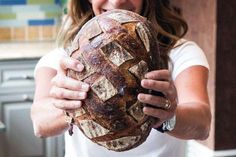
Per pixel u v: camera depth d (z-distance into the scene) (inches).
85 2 42.0
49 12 131.3
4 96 110.1
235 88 99.0
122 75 25.8
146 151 39.8
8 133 112.0
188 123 32.8
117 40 26.3
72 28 42.5
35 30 131.2
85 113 26.6
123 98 25.7
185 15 105.9
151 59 26.9
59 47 43.3
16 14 129.0
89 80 26.2
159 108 26.7
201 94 36.8
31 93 111.8
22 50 117.0
